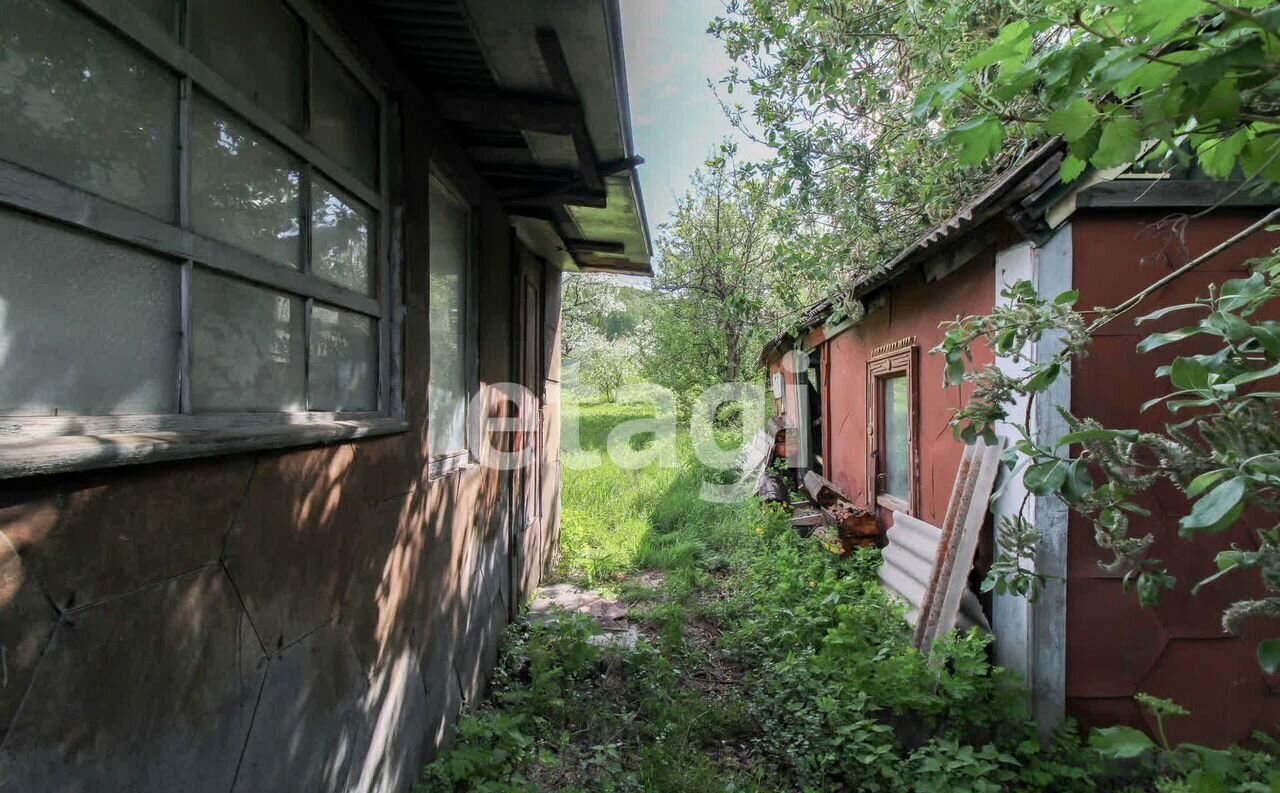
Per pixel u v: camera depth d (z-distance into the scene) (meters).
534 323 5.43
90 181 1.07
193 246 1.31
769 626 4.13
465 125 3.03
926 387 4.36
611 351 18.91
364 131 2.23
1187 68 0.96
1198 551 2.88
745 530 6.61
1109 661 2.94
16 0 0.94
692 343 13.38
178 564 1.19
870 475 5.64
